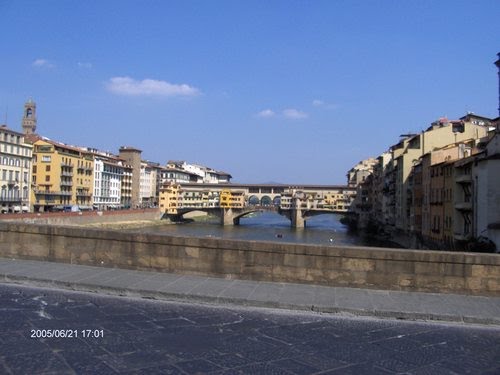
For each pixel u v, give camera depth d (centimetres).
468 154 6650
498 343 873
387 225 11525
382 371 707
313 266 1305
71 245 1504
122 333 840
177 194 18425
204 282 1268
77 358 707
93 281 1220
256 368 697
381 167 12962
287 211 17538
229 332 873
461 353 804
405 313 1026
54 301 1055
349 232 14775
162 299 1121
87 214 12062
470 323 1006
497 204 4959
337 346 816
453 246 5938
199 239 1376
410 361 755
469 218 5584
